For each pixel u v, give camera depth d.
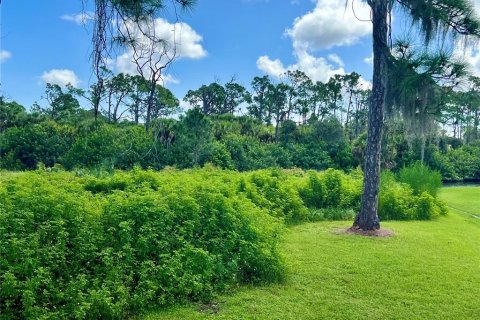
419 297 5.80
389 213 13.30
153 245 5.72
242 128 48.03
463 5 8.42
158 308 5.21
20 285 4.43
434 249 8.58
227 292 5.84
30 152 33.22
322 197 13.62
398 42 9.16
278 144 46.19
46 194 5.78
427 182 15.86
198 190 7.32
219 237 6.42
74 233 5.32
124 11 3.17
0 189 6.16
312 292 5.90
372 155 10.27
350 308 5.36
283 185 12.84
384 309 5.36
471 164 42.56
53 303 4.59
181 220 6.38
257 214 7.68
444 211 14.27
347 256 7.77
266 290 5.96
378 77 10.05
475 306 5.53
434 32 8.77
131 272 5.28
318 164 43.66
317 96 57.88
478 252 8.55
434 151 40.91
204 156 29.66
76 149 23.36
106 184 10.48
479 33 8.56
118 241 5.53
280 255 6.53
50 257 4.81
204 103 49.97
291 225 11.33
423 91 8.62
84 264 5.19
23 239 4.77
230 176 13.33
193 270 5.68
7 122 36.12
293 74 55.12
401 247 8.64
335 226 11.16
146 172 10.61
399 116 9.44
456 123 43.28
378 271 6.88
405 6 8.95
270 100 54.81
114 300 4.91
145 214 5.91
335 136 47.75
